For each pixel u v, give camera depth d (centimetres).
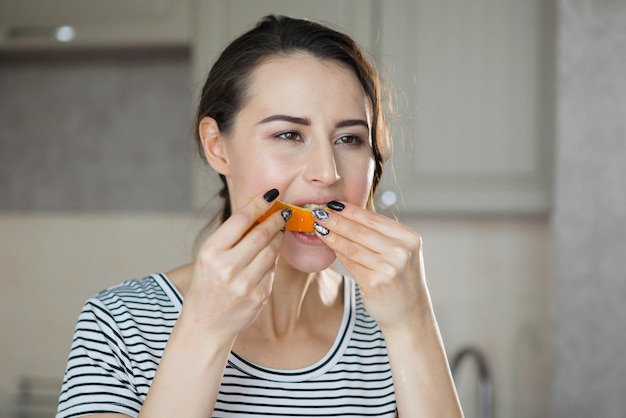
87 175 301
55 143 303
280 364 113
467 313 278
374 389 117
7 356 287
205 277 95
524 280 275
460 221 278
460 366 274
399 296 102
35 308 287
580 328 232
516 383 274
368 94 115
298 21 113
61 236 287
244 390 109
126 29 268
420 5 257
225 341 97
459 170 256
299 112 106
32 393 283
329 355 116
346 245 104
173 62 297
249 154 109
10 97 304
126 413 103
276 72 108
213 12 263
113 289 114
